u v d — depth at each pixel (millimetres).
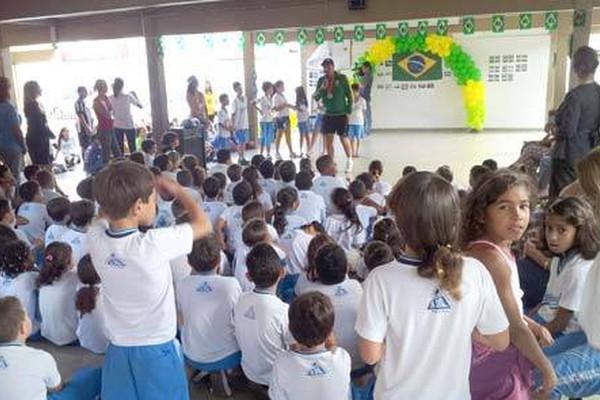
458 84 13242
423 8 6797
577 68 4000
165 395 1868
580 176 2523
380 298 1361
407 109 13672
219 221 3928
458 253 1342
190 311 2584
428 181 1335
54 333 3156
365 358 1385
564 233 2189
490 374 1674
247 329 2432
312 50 13438
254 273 2439
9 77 9164
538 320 2361
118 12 8188
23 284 3137
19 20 7738
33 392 2070
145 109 11422
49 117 12859
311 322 1961
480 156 9320
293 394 2023
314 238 3020
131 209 1742
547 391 1697
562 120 4008
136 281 1772
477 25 11484
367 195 4434
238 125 10039
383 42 12945
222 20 7727
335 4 7172
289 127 10164
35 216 4238
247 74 11594
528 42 12703
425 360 1352
